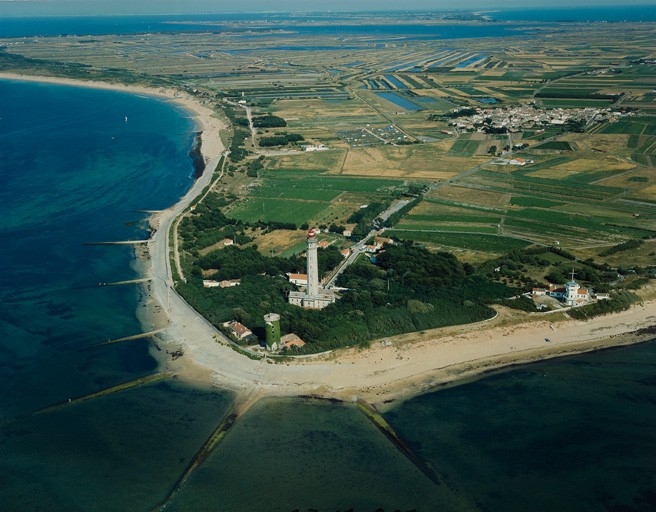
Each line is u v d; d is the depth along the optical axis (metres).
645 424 177.38
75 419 181.38
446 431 175.00
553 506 148.62
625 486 154.88
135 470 160.75
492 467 161.12
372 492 152.50
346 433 174.12
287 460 163.50
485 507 148.38
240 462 162.75
